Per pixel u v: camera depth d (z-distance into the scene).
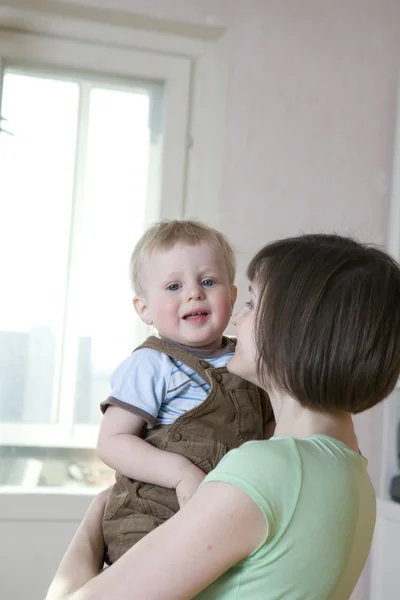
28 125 2.53
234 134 2.60
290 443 0.83
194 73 2.64
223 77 2.63
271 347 0.87
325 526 0.80
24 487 2.47
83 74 2.57
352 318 0.85
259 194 2.61
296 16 2.66
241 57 2.61
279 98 2.64
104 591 0.77
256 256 0.95
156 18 2.51
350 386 0.85
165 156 2.61
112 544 1.17
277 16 2.64
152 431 1.23
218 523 0.77
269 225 2.61
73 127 2.57
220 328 1.31
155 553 0.77
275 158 2.63
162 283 1.32
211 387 1.23
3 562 2.38
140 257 1.38
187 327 1.29
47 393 2.51
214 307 1.31
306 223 2.64
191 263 1.32
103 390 2.56
